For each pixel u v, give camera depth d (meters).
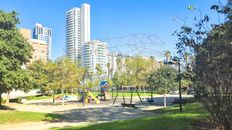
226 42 11.14
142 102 57.28
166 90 46.50
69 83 57.78
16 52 31.56
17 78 30.23
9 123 25.89
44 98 73.81
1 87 30.47
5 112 29.03
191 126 14.49
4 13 32.84
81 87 62.31
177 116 18.22
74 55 123.56
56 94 78.31
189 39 11.86
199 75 11.25
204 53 11.23
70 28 129.00
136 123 17.12
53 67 56.94
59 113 35.16
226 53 11.02
